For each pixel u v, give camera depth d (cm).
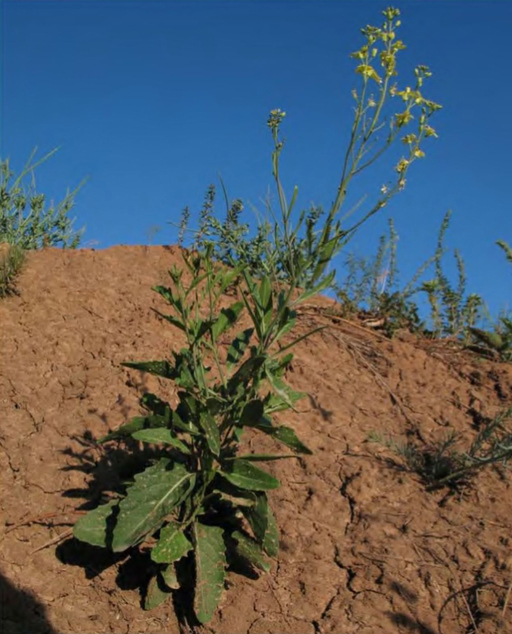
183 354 109
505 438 125
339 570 109
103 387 132
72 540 109
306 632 101
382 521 115
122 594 104
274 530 104
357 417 135
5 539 108
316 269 102
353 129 98
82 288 155
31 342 140
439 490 121
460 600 104
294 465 123
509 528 115
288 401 100
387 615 103
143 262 166
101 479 117
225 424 106
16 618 100
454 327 168
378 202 99
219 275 111
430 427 135
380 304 168
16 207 176
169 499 101
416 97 97
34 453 120
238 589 106
